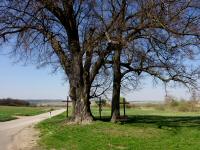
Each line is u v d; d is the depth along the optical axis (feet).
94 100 116.67
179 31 83.30
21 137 81.56
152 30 85.35
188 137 75.20
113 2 86.99
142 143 66.69
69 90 95.14
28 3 83.87
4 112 215.31
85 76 93.15
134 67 99.81
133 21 85.51
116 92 100.63
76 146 64.28
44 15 86.69
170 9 79.87
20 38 88.79
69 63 95.04
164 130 84.69
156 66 95.81
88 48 89.51
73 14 90.89
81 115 92.27
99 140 69.21
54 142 69.87
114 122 97.14
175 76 95.09
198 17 84.53
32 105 391.45
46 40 91.91
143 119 117.80
